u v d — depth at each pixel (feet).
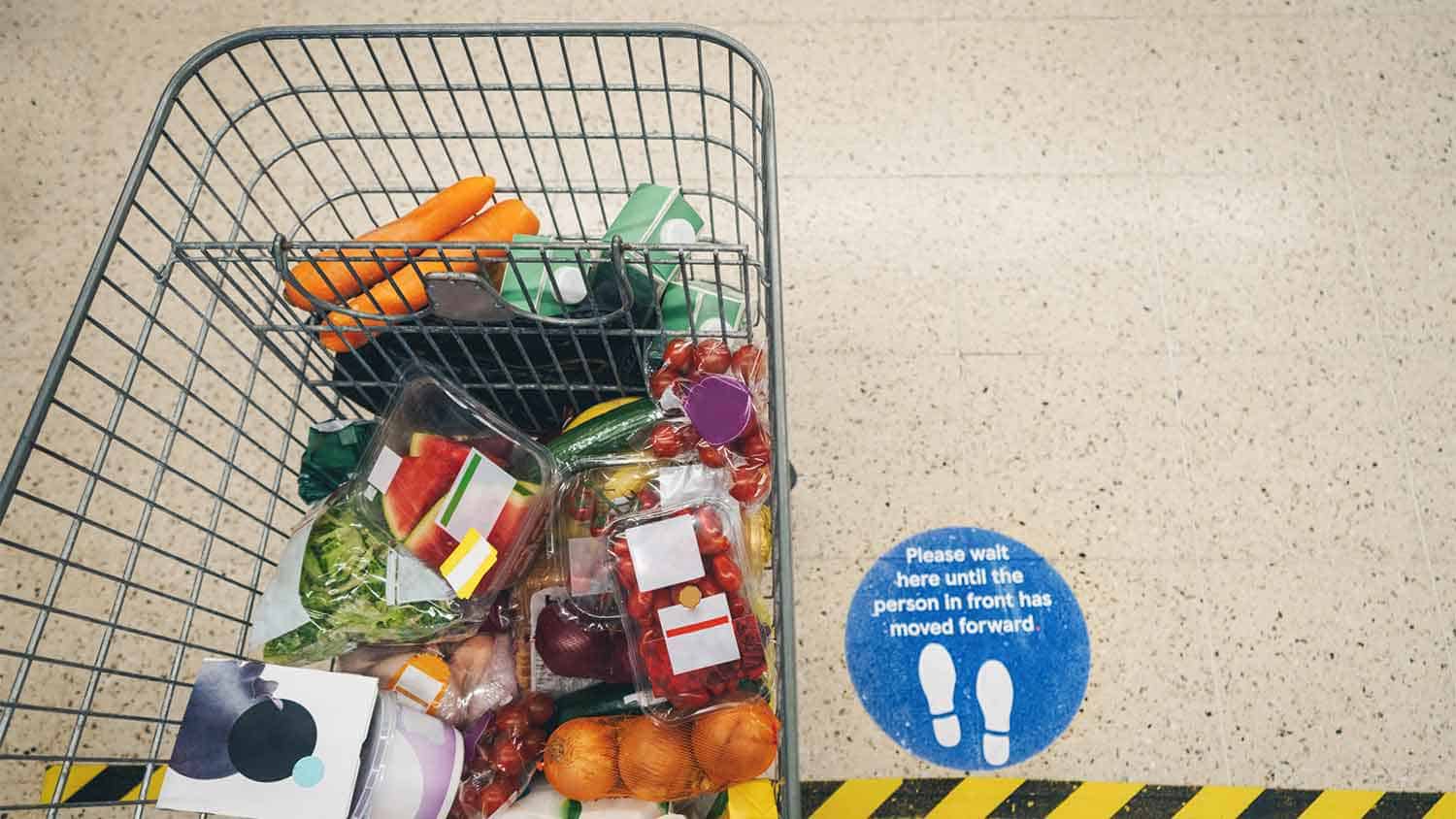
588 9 7.04
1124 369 6.24
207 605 5.78
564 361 4.17
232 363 6.15
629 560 3.49
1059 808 5.40
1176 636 5.71
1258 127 6.81
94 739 5.55
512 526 3.82
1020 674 5.63
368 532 3.88
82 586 5.79
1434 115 6.81
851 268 6.48
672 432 3.92
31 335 6.27
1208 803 5.41
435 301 3.45
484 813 3.75
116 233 3.47
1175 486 6.00
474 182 4.12
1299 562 5.85
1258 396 6.18
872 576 5.83
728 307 3.99
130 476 5.98
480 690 3.95
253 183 4.11
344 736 3.33
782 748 3.01
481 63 6.86
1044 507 5.96
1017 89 6.91
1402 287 6.41
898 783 5.46
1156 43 7.01
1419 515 5.94
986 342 6.31
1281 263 6.48
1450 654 5.67
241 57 6.88
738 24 7.05
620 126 6.72
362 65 6.85
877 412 6.16
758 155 6.72
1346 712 5.56
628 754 3.62
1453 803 5.40
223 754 3.29
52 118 6.78
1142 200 6.64
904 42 7.03
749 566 3.72
